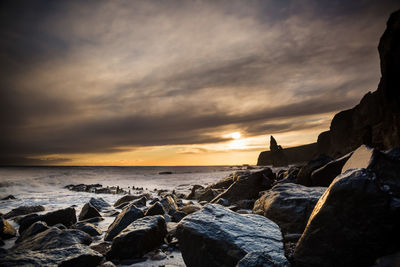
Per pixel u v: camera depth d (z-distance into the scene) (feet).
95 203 36.60
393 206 8.53
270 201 18.69
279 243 11.41
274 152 348.18
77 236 16.26
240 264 8.98
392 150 13.84
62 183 99.50
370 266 8.57
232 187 34.14
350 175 9.82
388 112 98.43
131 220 19.52
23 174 119.96
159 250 15.10
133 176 157.79
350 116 162.50
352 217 9.13
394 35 87.56
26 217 24.40
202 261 10.98
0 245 18.01
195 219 12.74
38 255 11.84
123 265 13.17
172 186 90.43
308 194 17.74
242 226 12.50
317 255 9.57
